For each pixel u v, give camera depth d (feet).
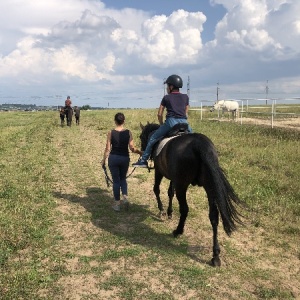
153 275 12.14
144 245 14.48
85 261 13.14
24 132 56.65
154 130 17.89
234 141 38.24
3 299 10.46
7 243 14.21
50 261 13.14
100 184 24.30
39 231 15.64
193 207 19.22
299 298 10.94
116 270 12.52
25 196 20.72
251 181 22.81
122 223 17.03
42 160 31.94
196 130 48.80
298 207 18.25
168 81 15.40
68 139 48.24
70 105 69.67
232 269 12.57
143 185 24.16
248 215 17.54
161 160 14.82
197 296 10.91
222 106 72.13
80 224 16.89
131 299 10.77
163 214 17.75
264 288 11.34
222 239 15.12
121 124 18.20
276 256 13.70
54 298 10.81
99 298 10.85
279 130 46.83
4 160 32.14
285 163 27.27
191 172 12.94
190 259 13.29
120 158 18.04
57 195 21.61
